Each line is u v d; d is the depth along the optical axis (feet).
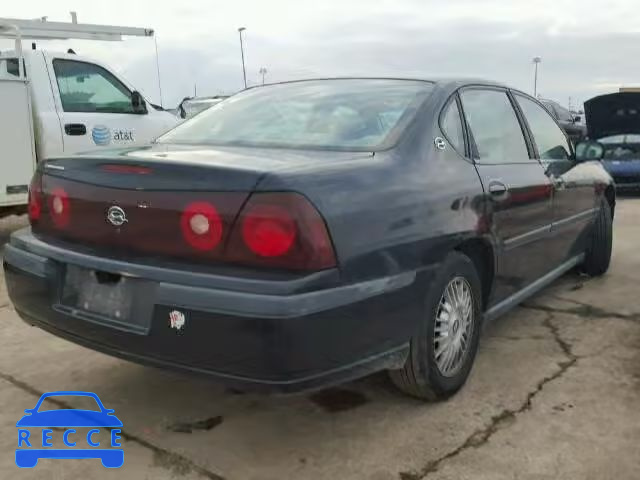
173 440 9.29
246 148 9.73
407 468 8.51
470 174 10.46
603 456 8.75
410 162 9.43
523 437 9.25
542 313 14.88
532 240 12.58
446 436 9.29
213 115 11.80
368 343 8.21
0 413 10.02
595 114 37.88
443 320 9.83
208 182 7.83
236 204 7.61
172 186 8.05
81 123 21.85
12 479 8.30
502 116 12.66
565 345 12.84
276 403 10.37
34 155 20.43
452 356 10.24
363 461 8.69
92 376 11.39
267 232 7.45
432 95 10.73
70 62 22.12
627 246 22.16
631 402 10.32
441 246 9.36
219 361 7.61
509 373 11.44
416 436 9.30
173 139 11.11
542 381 11.11
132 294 8.28
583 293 16.47
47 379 11.27
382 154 9.29
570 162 15.14
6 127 19.65
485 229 10.53
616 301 15.78
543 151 14.05
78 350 12.58
